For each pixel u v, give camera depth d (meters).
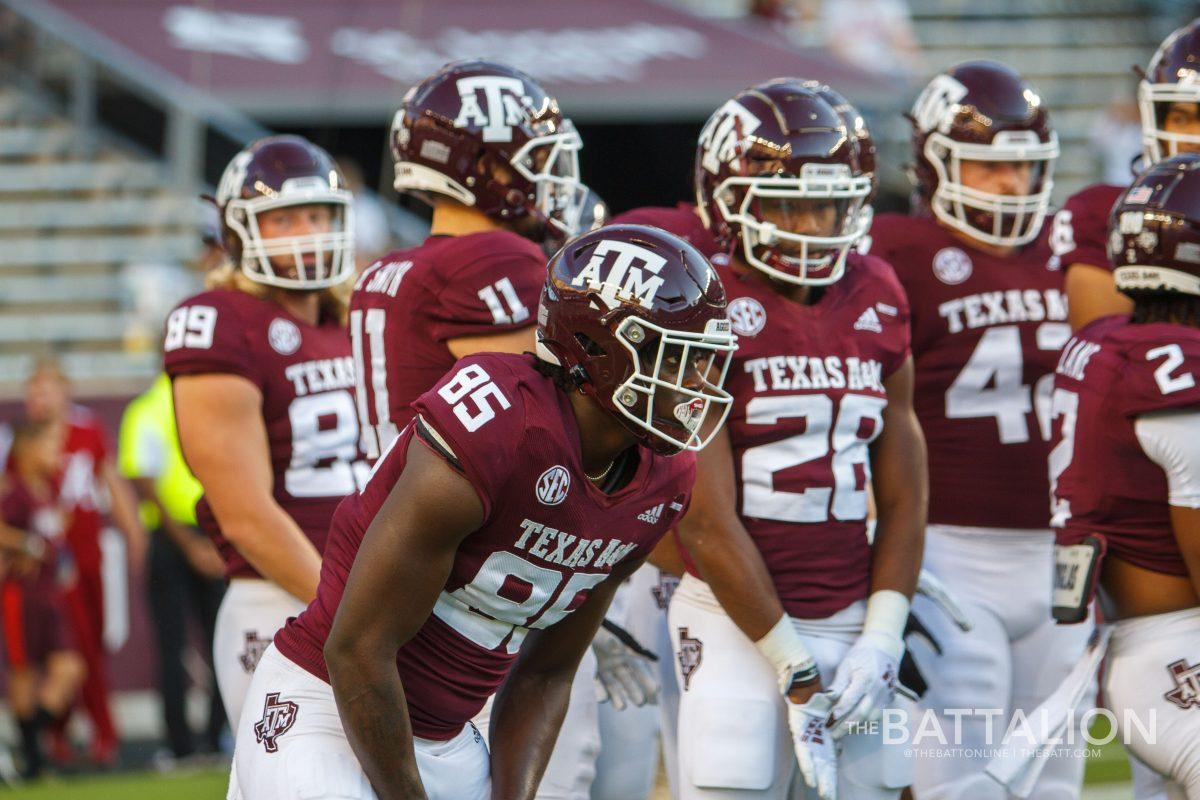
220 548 13.98
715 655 12.51
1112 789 19.84
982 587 14.97
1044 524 15.08
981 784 14.68
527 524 9.27
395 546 9.06
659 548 13.30
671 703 14.83
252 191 13.74
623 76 34.22
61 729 25.28
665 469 9.65
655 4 37.81
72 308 36.03
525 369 9.26
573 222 13.40
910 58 41.50
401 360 12.24
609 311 9.09
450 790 10.19
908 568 12.83
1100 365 12.40
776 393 12.34
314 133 38.47
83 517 25.67
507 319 11.94
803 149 12.23
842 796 12.50
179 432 13.55
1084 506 12.47
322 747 9.73
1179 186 12.40
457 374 9.16
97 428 26.25
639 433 9.32
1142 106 15.51
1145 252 12.45
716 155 12.59
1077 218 15.14
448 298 11.99
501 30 36.38
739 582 12.06
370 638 9.21
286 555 13.24
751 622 12.10
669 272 9.16
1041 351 15.08
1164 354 12.00
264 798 9.77
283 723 9.86
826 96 12.66
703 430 12.17
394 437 12.43
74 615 25.33
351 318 12.92
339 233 14.12
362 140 39.06
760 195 12.25
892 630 12.55
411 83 33.69
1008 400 15.08
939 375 15.09
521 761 10.33
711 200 12.76
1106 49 46.06
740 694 12.32
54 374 25.55
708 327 9.22
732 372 12.39
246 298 13.87
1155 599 12.27
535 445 9.08
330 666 9.31
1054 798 14.66
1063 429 12.88
